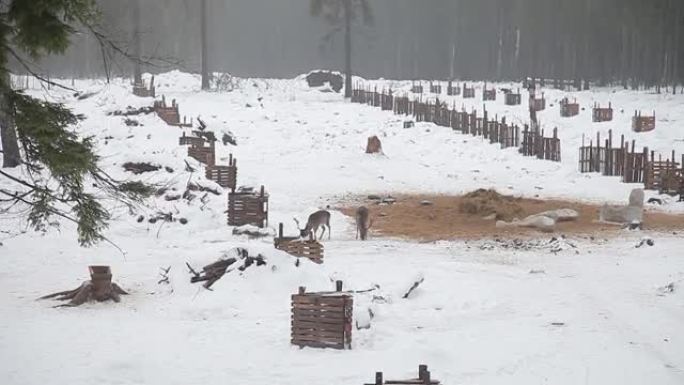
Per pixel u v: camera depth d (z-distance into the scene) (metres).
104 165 106.38
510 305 56.44
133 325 50.66
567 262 71.81
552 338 48.38
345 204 106.75
